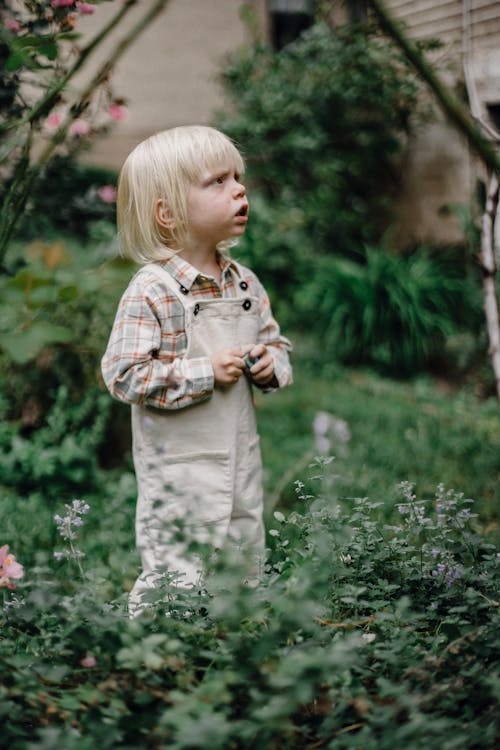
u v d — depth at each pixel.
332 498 2.49
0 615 2.28
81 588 2.23
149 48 11.32
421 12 6.93
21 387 4.58
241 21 11.60
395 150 8.69
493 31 5.98
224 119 9.63
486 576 2.31
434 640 2.16
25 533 3.52
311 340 8.65
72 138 4.37
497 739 1.78
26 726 1.91
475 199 6.35
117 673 1.90
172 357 2.67
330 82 8.39
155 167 2.66
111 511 3.65
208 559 2.26
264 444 5.38
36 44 2.93
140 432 2.73
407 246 8.87
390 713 1.69
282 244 8.99
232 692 1.85
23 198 3.20
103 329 4.43
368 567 2.39
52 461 4.24
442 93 2.67
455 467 4.65
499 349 2.81
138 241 2.74
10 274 4.06
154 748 1.71
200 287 2.71
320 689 1.91
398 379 7.86
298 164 9.37
